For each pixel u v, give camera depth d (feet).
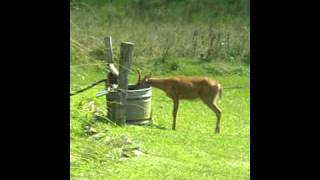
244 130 85.05
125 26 143.64
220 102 100.01
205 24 153.79
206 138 76.95
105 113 79.36
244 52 127.54
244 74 119.24
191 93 88.22
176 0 171.22
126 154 63.41
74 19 137.80
